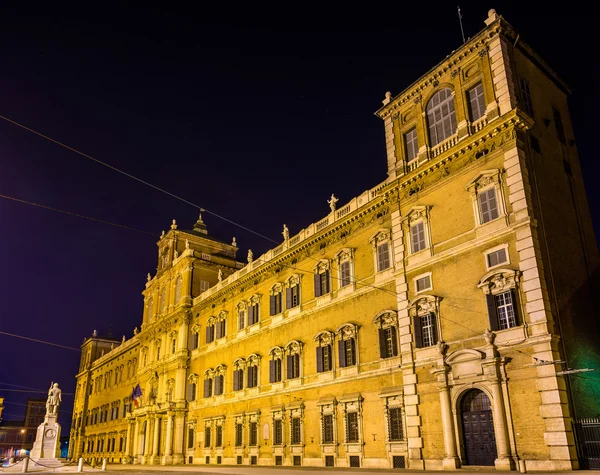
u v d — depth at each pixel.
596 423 26.61
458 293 33.38
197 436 60.47
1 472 43.75
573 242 33.97
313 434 42.75
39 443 52.59
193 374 64.38
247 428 51.19
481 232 32.97
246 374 53.47
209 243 79.75
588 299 33.03
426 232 36.50
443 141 37.41
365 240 42.53
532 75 37.53
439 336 33.81
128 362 89.12
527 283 29.73
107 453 89.31
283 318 49.75
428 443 32.84
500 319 30.67
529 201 31.25
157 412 66.50
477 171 34.25
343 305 43.00
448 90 38.25
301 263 49.41
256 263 56.53
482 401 30.97
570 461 25.92
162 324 73.75
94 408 103.38
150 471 43.81
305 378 45.19
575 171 37.75
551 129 37.09
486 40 35.97
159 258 81.75
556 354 27.95
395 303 38.12
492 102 34.50
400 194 39.34
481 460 30.20
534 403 28.00
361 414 38.69
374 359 38.88
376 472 31.05
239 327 56.94
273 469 39.25
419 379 34.34
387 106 42.25
